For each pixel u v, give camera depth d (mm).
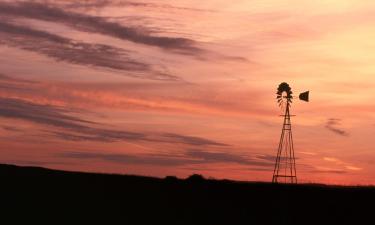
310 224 58469
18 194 64875
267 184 67688
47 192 66000
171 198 65625
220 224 59344
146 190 67375
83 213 61656
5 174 69688
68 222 58781
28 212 60969
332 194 63531
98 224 58188
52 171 71812
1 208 61594
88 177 70500
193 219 60906
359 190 64750
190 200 65062
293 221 59656
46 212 61281
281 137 60500
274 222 59656
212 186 67688
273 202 62812
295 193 63625
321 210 60500
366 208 60281
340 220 58438
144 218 60750
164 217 61188
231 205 63594
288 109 59844
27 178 68875
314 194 63500
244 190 66125
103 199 65188
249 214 61562
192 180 69750
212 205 63688
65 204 63594
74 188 67312
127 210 62812
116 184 68688
